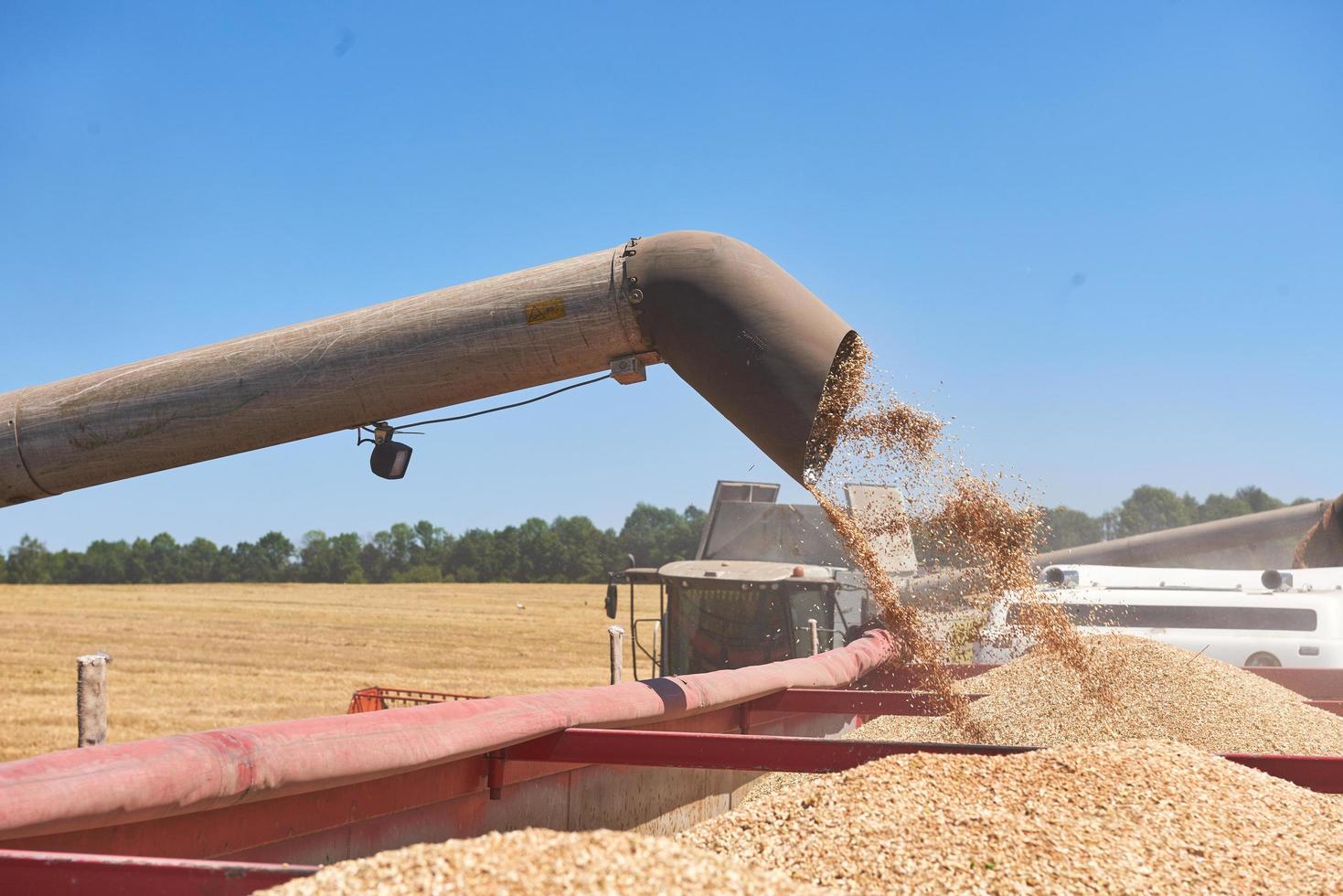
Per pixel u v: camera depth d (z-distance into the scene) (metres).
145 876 2.88
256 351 7.43
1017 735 7.34
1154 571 11.82
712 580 11.86
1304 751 6.48
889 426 7.02
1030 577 7.64
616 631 10.24
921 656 7.51
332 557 110.94
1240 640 10.89
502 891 2.65
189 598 61.72
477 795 5.54
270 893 2.69
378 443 7.61
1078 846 3.76
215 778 3.82
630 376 7.20
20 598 58.09
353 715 4.70
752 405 6.56
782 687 8.27
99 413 7.52
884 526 7.43
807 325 6.58
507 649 33.97
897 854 3.73
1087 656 7.84
